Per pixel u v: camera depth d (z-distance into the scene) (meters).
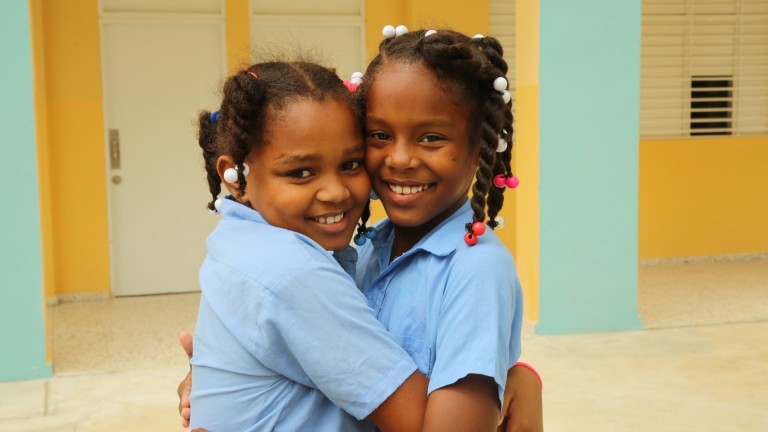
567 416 4.01
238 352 1.51
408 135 1.51
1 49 4.50
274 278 1.44
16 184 4.59
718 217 7.89
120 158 6.79
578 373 4.65
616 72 5.28
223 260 1.54
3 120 4.56
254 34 6.91
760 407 4.10
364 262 1.84
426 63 1.50
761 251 8.02
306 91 1.53
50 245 6.60
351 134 1.55
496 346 1.42
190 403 1.63
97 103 6.66
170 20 6.75
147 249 6.91
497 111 1.53
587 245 5.39
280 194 1.54
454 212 1.63
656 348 5.11
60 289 6.73
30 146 4.60
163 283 6.96
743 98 7.83
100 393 4.46
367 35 7.11
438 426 1.40
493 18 7.21
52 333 5.73
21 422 4.05
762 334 5.40
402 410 1.44
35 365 4.71
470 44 1.56
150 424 4.02
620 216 5.40
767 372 4.63
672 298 6.44
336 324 1.43
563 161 5.30
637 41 5.28
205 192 6.97
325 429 1.52
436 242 1.56
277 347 1.46
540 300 5.39
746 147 7.86
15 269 4.64
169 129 6.86
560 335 5.41
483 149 1.53
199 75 6.87
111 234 6.80
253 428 1.50
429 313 1.53
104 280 6.80
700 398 4.24
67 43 6.56
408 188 1.54
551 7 5.17
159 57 6.78
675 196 7.79
